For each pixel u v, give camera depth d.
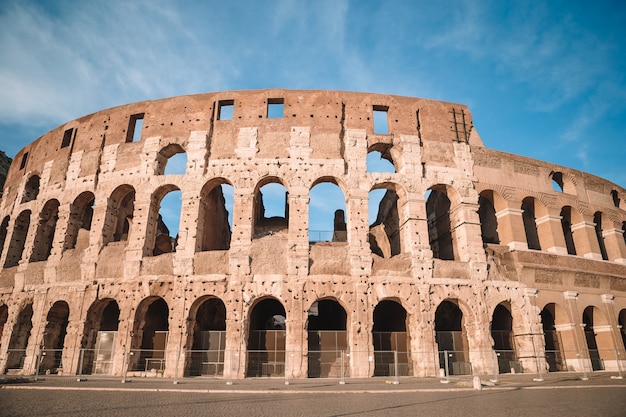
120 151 42.28
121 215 46.72
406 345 36.72
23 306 40.53
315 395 20.53
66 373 35.50
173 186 40.50
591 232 46.94
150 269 36.75
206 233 42.84
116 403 17.39
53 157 46.31
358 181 39.16
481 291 37.69
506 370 37.59
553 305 42.38
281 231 44.56
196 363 34.94
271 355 35.19
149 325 40.31
